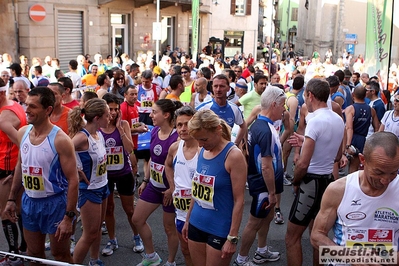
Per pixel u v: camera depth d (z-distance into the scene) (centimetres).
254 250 541
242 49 3572
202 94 771
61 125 503
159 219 627
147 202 462
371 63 1284
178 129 390
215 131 337
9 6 1617
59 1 1744
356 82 1273
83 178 423
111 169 498
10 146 477
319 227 278
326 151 420
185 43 2700
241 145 597
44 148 375
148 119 877
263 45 4344
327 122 418
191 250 367
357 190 264
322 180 422
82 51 1916
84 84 1163
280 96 448
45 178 381
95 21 1953
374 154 240
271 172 443
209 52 2609
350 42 3434
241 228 601
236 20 3506
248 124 625
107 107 438
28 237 401
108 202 508
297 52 4934
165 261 505
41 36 1686
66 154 377
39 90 372
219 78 571
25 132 391
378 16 1249
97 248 468
